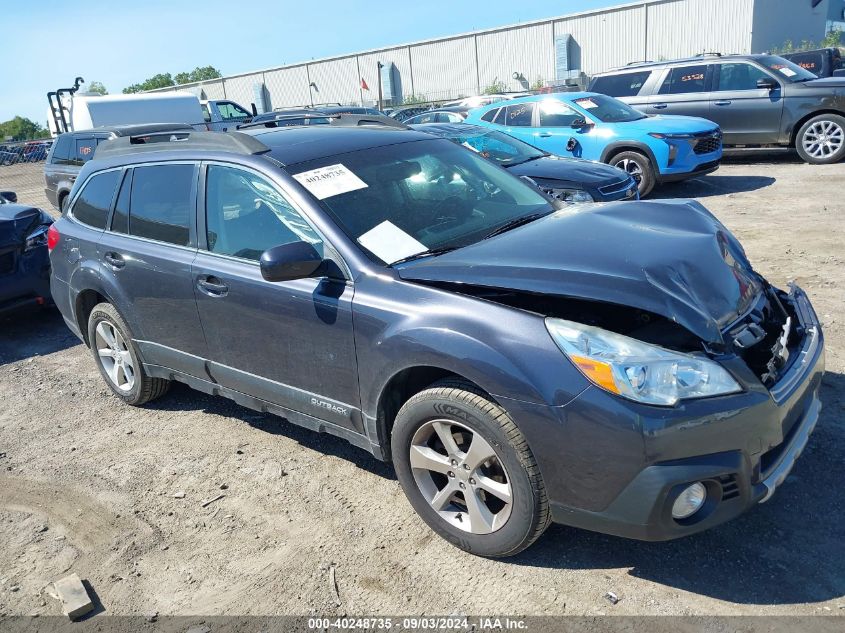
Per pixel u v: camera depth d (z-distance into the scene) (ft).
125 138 15.64
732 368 8.37
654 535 8.36
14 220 21.83
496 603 9.18
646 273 8.89
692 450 8.07
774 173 38.86
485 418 8.98
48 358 20.66
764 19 114.42
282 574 10.16
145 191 14.15
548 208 12.99
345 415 11.01
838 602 8.59
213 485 12.66
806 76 40.40
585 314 9.75
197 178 13.00
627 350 8.25
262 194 11.84
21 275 21.70
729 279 9.68
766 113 39.99
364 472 12.62
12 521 12.21
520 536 9.26
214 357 13.03
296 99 167.32
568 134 35.91
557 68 131.44
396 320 9.73
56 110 68.13
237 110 71.82
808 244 23.45
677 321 8.45
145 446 14.38
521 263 9.47
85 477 13.41
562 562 9.79
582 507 8.65
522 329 8.72
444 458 9.87
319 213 11.02
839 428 12.11
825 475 10.98
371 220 11.18
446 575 9.79
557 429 8.42
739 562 9.43
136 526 11.68
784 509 10.34
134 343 14.92
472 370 8.91
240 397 13.07
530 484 8.87
